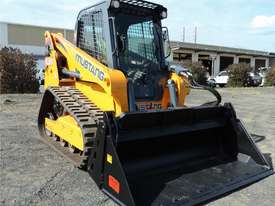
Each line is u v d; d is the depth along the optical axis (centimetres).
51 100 646
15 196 404
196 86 559
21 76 1455
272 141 711
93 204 388
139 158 437
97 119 467
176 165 467
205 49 4166
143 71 538
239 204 399
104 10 505
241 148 508
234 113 520
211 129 507
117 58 502
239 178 447
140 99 520
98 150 397
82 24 573
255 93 1930
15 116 912
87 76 516
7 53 1442
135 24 542
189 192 399
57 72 612
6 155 556
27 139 659
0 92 1431
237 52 4653
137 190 395
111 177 378
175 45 3850
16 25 3186
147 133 420
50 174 477
